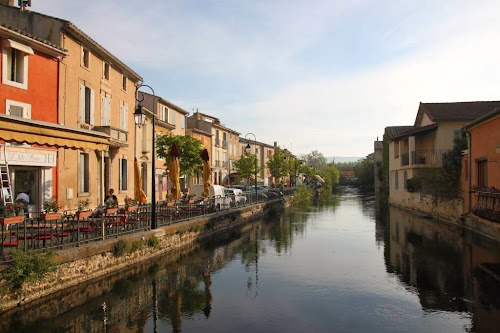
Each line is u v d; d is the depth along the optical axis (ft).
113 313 25.27
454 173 68.95
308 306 26.66
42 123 27.53
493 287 30.01
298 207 117.91
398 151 114.62
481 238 51.72
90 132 32.86
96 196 62.08
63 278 28.99
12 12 54.65
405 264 38.52
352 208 111.45
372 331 22.21
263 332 22.26
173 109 113.19
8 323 23.24
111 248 34.55
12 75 45.60
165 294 29.32
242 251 46.62
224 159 166.30
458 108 98.58
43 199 48.16
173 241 46.91
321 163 384.88
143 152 88.89
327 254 44.55
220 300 28.04
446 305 26.32
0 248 28.84
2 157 41.47
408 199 101.60
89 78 61.05
